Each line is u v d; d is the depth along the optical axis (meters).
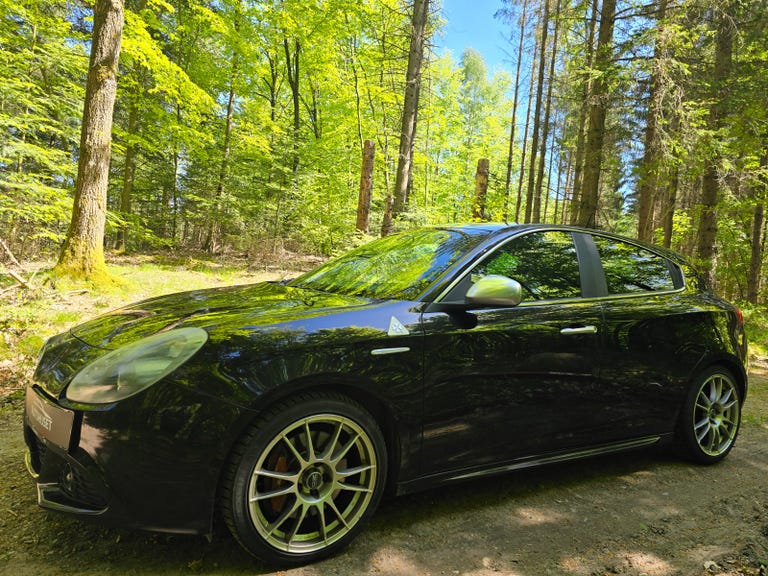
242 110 16.70
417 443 2.07
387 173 18.20
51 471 1.80
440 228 2.93
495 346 2.24
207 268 11.04
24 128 8.78
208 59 15.54
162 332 1.88
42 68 9.83
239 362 1.72
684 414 2.96
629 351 2.68
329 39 16.94
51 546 1.89
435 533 2.10
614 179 15.37
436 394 2.09
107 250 12.95
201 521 1.68
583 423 2.55
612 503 2.47
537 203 20.14
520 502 2.43
